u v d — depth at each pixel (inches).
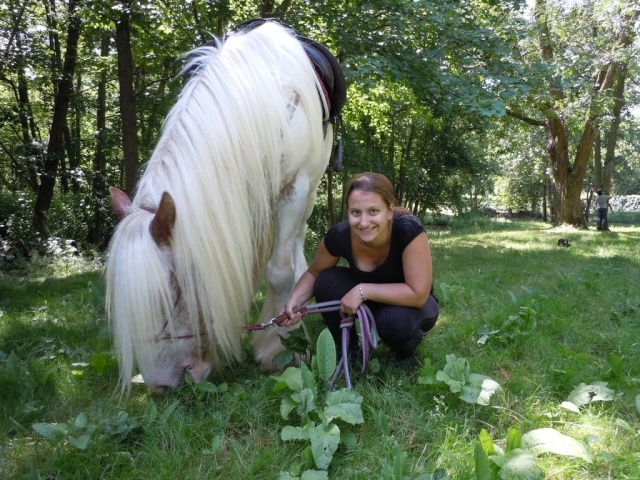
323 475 59.4
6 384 87.2
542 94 367.6
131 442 71.6
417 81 243.9
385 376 92.1
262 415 78.0
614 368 92.7
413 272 87.2
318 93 101.1
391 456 63.8
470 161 722.2
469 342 114.2
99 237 462.0
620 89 682.2
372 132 625.3
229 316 76.8
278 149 84.1
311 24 273.9
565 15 530.3
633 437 70.7
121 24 292.5
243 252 77.8
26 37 339.9
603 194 623.8
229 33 109.0
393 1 246.1
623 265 240.8
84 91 455.2
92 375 95.3
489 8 347.3
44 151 384.8
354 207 84.7
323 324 122.1
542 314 130.3
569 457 65.3
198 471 65.2
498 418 77.7
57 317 141.5
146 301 67.3
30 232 370.3
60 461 65.2
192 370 77.7
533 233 541.3
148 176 76.7
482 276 200.2
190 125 76.4
